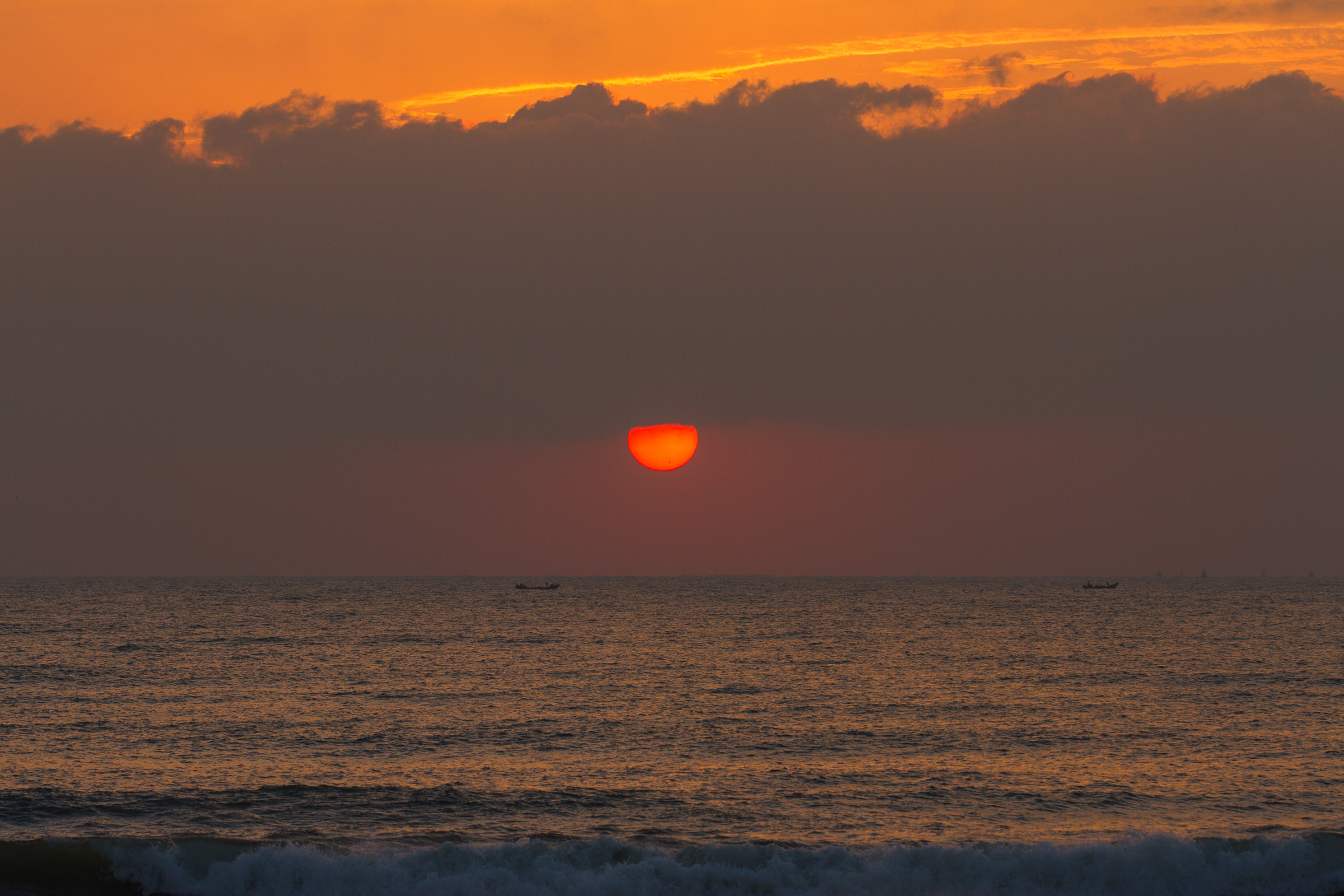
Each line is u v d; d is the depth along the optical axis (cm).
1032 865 4547
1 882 4381
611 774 6519
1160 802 5859
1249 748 7375
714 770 6669
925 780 6391
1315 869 4522
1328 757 7044
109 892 4359
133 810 5531
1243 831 5306
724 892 4416
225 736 7731
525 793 6012
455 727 8206
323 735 7838
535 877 4441
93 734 7756
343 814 5544
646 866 4466
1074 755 7144
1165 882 4478
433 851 4600
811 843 5122
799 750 7338
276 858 4475
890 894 4416
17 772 6362
